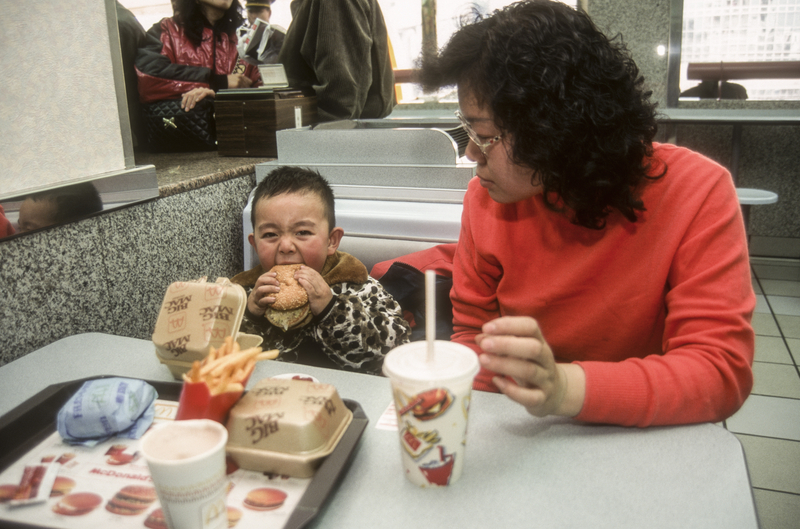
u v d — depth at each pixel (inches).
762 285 123.7
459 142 69.0
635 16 135.1
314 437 24.0
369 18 90.7
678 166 34.9
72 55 44.0
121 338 39.9
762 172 136.9
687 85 141.8
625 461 24.9
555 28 30.4
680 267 33.1
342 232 53.6
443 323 52.8
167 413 29.5
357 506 22.5
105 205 46.6
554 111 29.9
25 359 36.5
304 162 69.3
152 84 85.4
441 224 57.1
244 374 25.9
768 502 60.6
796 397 80.8
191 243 60.7
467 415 22.8
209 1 93.6
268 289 44.3
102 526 21.5
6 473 25.0
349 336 46.6
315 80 92.0
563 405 26.6
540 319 38.9
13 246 39.1
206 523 19.7
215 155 84.3
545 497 22.7
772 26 132.9
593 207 33.1
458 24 36.7
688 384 27.4
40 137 41.9
